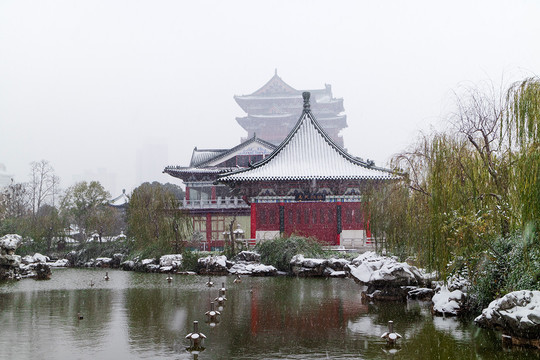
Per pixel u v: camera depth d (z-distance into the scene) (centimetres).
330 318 2414
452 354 1705
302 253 4919
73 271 5678
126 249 6619
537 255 1906
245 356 1728
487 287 2194
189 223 6272
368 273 3122
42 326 2289
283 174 5803
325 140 6228
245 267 4928
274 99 15300
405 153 2981
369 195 4062
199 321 2383
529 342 1752
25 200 10075
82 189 8781
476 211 2230
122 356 1744
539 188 1750
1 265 4575
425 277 3025
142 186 6325
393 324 2091
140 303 2986
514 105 1905
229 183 5859
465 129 2541
